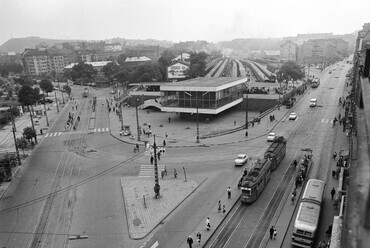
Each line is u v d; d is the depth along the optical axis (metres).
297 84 134.25
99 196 46.00
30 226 38.88
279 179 47.97
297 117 85.25
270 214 38.38
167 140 71.19
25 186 50.97
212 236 34.75
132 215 39.81
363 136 9.15
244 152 61.12
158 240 34.47
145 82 134.50
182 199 43.34
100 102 133.50
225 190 45.44
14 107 116.06
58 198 46.06
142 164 58.12
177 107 86.88
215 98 82.25
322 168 50.47
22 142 72.12
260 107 99.31
